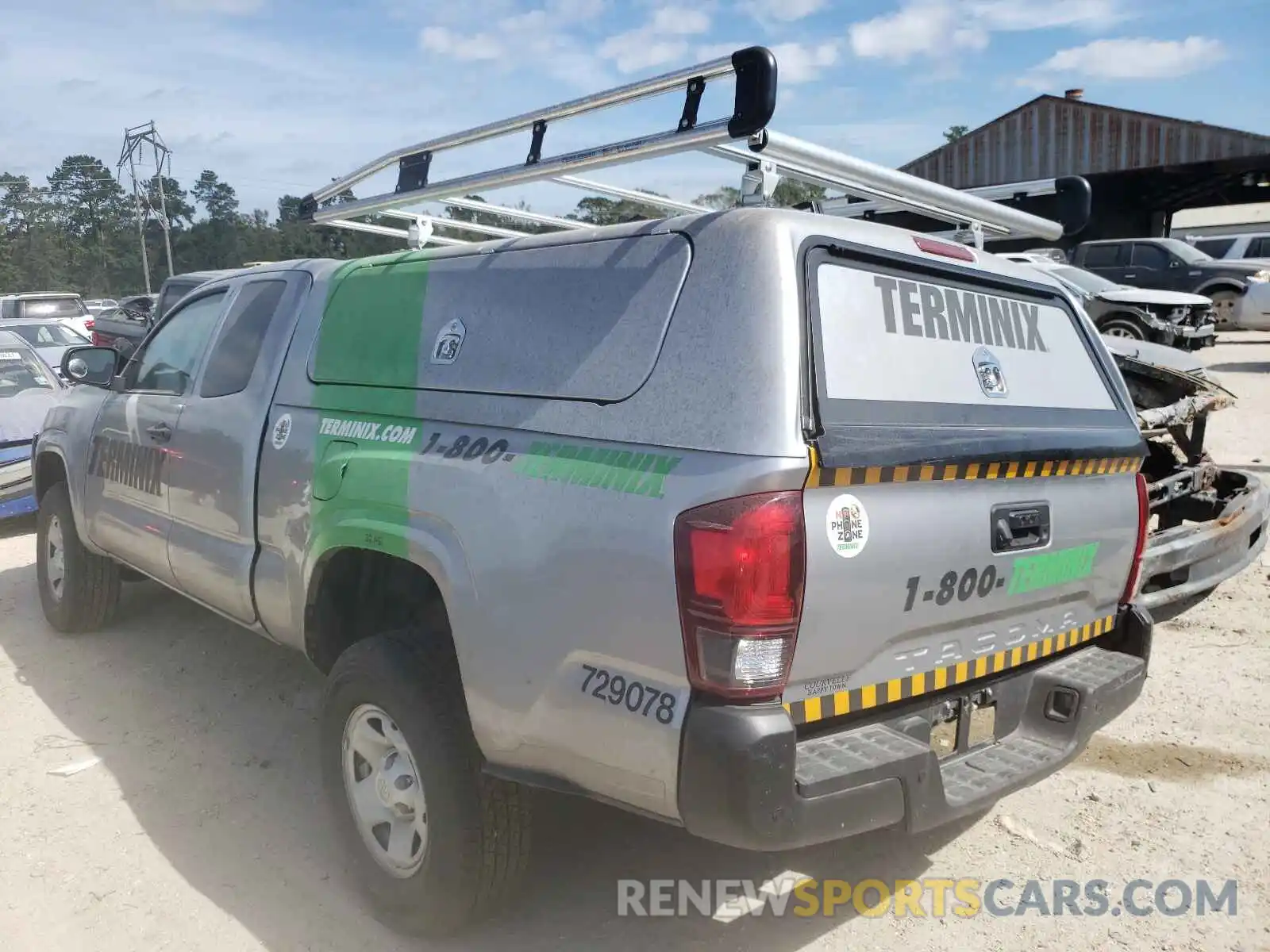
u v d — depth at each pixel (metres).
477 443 2.92
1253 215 38.50
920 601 2.64
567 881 3.40
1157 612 5.71
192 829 3.74
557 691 2.59
